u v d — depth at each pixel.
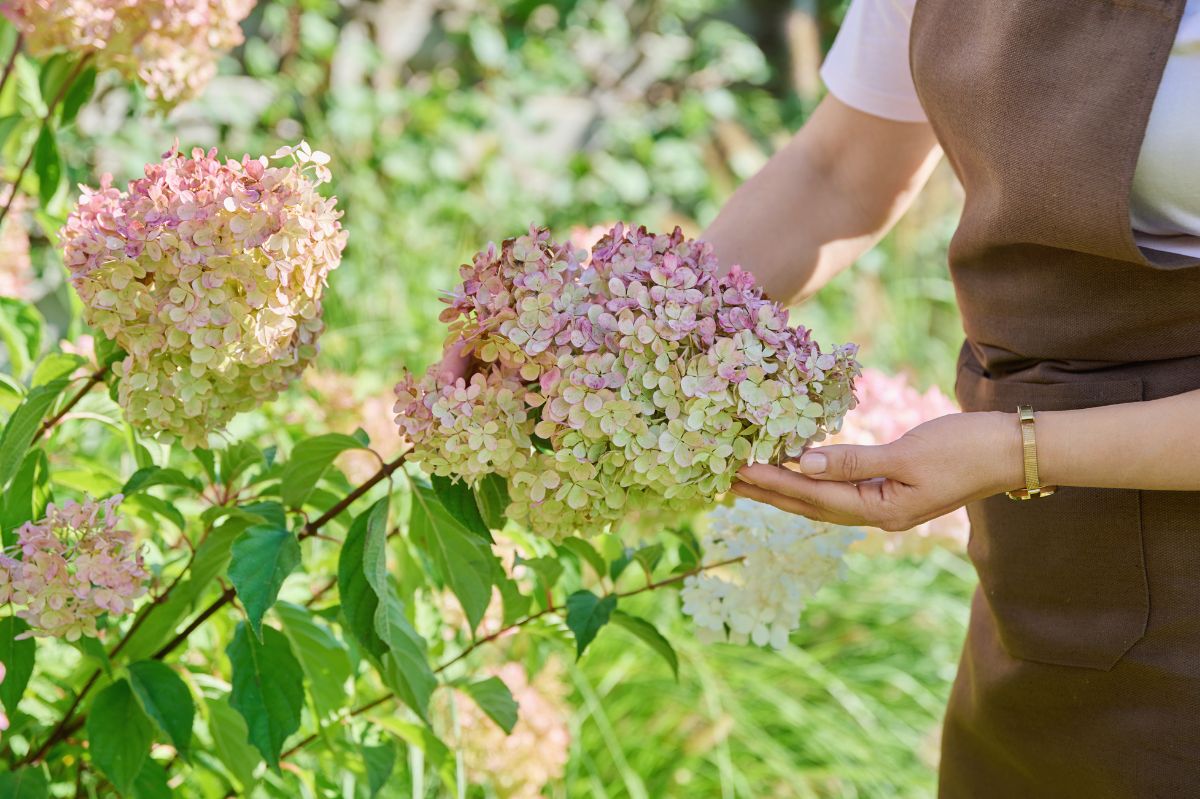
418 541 1.16
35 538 1.01
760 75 4.77
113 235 0.95
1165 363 0.98
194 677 1.25
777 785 2.07
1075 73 0.92
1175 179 0.91
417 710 1.15
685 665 2.22
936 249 3.84
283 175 0.97
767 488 0.95
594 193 4.16
